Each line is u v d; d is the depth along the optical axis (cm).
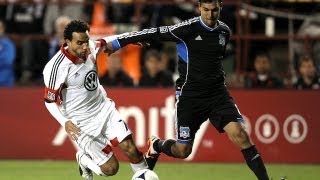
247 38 5406
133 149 3378
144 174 3300
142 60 5641
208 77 3425
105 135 3441
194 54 3412
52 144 5244
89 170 3581
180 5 5622
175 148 3609
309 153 5200
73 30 3184
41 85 5331
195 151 5206
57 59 3281
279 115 5203
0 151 5259
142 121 5203
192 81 3444
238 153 5194
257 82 5362
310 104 5200
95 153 3453
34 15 5803
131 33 3406
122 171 4706
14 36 5481
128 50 5619
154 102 5203
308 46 5438
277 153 5203
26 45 5641
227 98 3459
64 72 3275
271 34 5638
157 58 5344
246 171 4781
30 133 5247
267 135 5197
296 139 5200
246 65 5434
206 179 4394
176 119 3550
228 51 5647
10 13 5819
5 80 5488
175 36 3400
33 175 4497
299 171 4809
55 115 3266
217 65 3431
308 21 5678
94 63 3334
